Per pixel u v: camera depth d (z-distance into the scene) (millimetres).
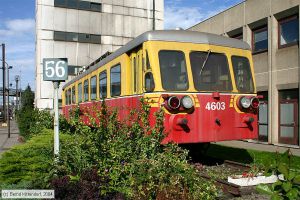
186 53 9875
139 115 8172
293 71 17125
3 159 7238
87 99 16531
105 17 51625
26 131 20859
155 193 5871
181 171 6395
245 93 10461
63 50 49219
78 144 7414
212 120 9766
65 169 7059
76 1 49938
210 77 10008
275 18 18266
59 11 49031
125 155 6930
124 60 11234
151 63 9539
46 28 48469
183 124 9352
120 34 52500
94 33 50906
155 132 7637
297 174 3818
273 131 18250
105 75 13320
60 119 14312
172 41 9805
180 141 9344
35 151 7961
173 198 5695
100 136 7230
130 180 6137
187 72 9742
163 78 9477
